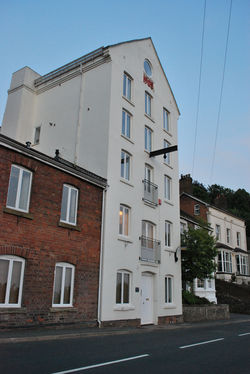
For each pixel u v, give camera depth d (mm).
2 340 8305
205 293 25203
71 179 13094
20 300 10398
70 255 12375
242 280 34406
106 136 15758
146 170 18609
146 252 16672
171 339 10750
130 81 18672
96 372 5734
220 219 34375
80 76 18141
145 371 6023
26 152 11242
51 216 11891
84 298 12641
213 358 7598
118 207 15406
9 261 10336
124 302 14805
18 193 10953
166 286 18250
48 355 6961
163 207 19109
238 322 19562
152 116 19984
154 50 21391
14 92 19688
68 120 17734
